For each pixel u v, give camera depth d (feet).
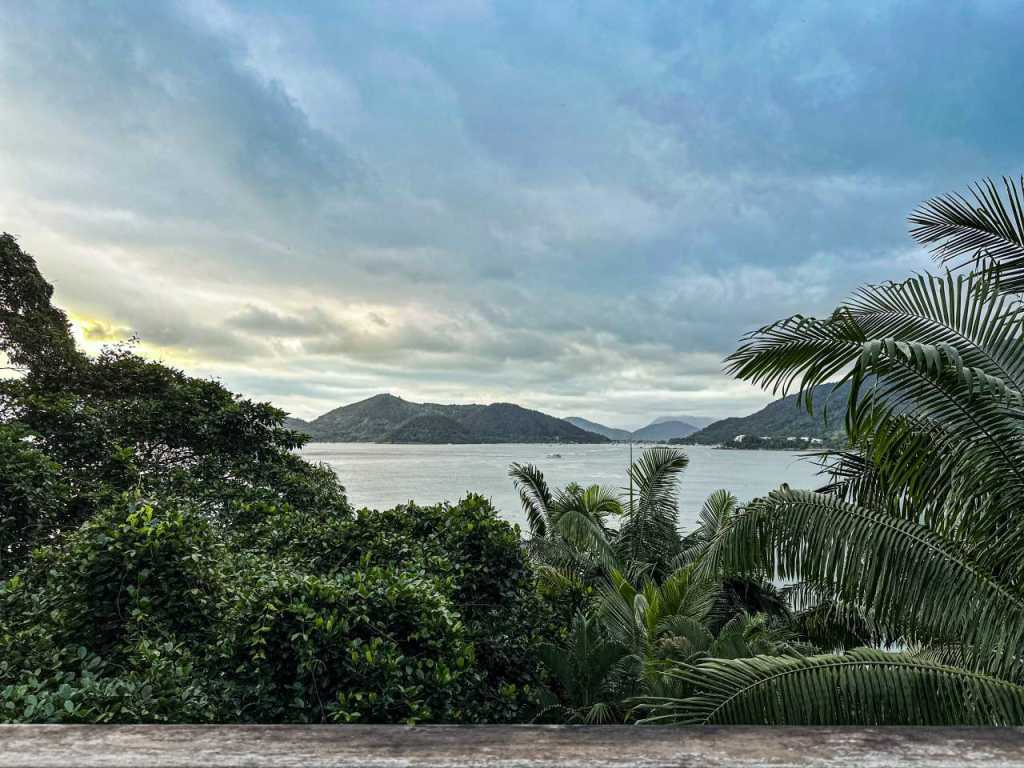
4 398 28.91
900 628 12.03
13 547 19.57
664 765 2.89
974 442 10.81
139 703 9.59
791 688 10.44
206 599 14.01
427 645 13.55
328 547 19.62
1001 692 9.94
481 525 20.83
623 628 24.54
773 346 11.20
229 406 33.32
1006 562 10.68
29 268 40.11
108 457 26.94
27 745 3.04
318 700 11.82
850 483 14.88
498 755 2.97
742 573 13.00
